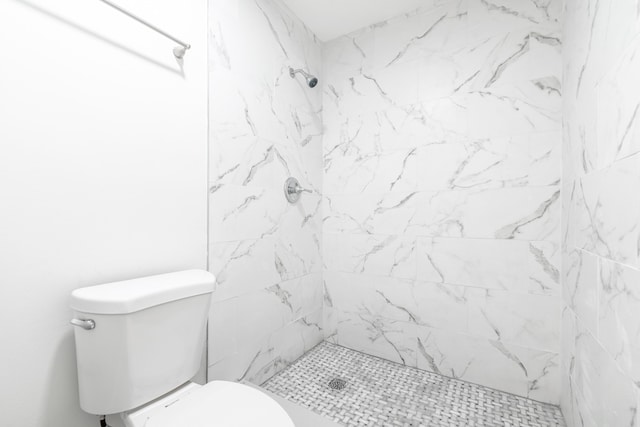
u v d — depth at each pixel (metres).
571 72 1.18
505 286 1.46
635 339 0.65
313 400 1.38
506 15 1.46
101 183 0.90
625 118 0.71
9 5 0.72
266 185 1.54
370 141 1.84
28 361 0.76
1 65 0.71
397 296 1.74
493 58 1.49
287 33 1.69
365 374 1.61
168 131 1.09
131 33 0.98
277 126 1.62
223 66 1.31
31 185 0.76
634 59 0.67
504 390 1.46
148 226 1.03
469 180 1.54
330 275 1.98
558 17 1.35
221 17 1.30
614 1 0.78
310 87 1.82
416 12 1.69
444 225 1.61
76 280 0.85
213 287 1.02
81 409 0.87
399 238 1.74
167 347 0.89
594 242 0.91
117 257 0.94
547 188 1.37
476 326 1.52
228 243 1.33
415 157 1.69
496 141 1.48
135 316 0.80
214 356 1.27
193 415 0.77
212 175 1.26
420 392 1.45
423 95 1.67
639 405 0.63
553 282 1.36
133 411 0.83
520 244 1.43
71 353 0.84
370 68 1.84
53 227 0.80
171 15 1.10
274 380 1.55
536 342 1.39
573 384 1.13
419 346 1.67
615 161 0.76
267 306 1.55
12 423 0.74
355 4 1.65
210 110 1.25
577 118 1.10
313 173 1.91
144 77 1.02
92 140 0.88
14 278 0.74
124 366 0.79
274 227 1.59
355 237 1.89
